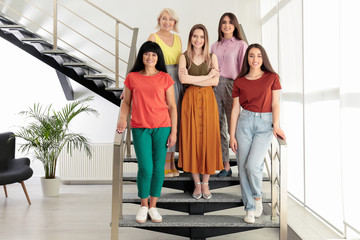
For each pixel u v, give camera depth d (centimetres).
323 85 359
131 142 427
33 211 492
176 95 355
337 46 330
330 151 347
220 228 334
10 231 409
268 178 356
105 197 575
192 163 334
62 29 676
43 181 577
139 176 315
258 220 327
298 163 428
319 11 363
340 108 302
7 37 545
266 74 314
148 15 675
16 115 678
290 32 441
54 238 387
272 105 312
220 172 368
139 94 311
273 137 338
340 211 333
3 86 678
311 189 391
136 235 402
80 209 504
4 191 598
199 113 335
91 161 666
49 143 575
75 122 685
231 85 361
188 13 668
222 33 367
